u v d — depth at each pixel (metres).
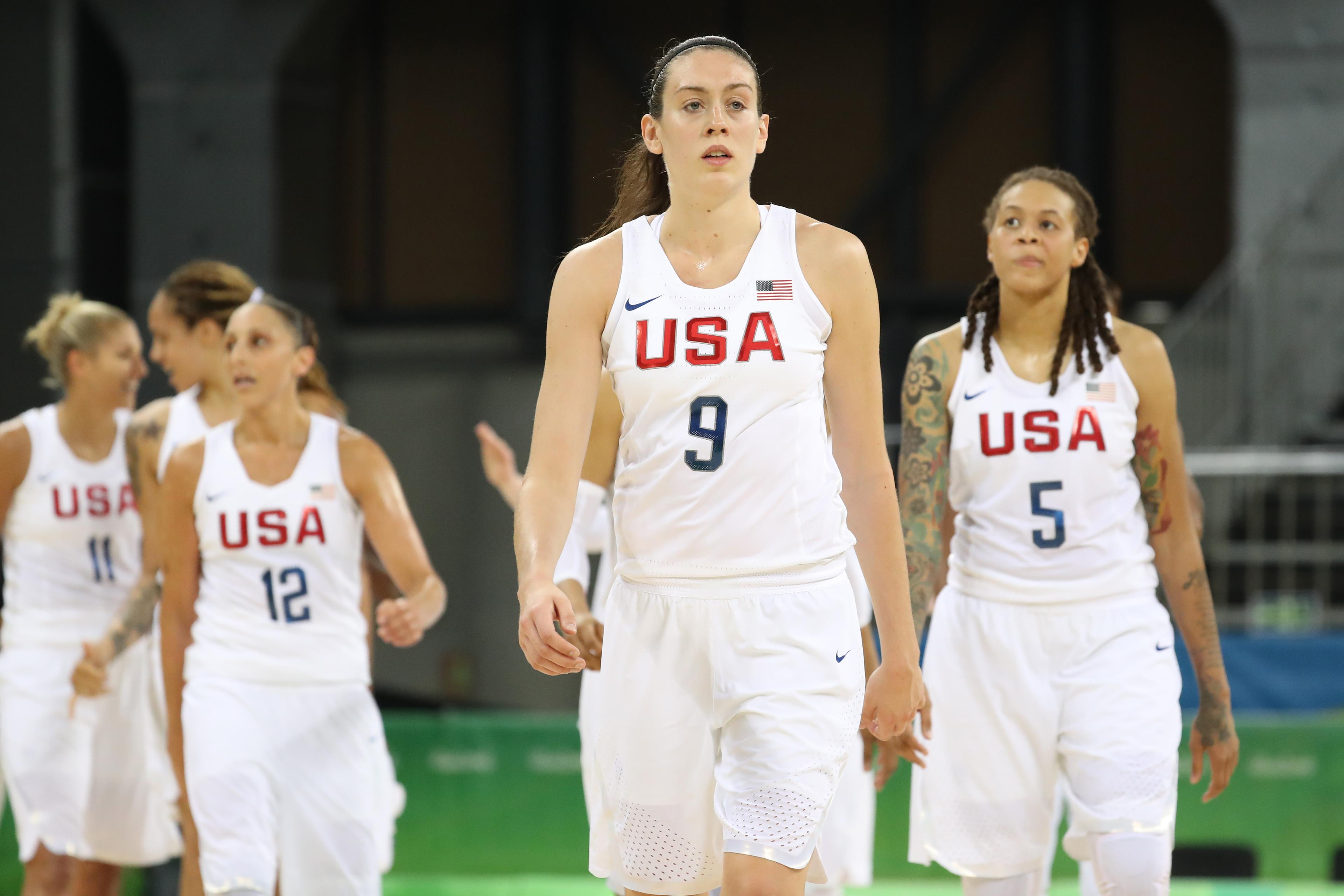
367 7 29.03
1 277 27.92
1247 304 23.03
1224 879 12.91
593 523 8.25
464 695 28.30
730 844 5.52
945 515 8.59
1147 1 27.56
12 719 10.45
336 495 8.68
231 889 8.04
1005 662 7.75
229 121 26.41
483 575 28.62
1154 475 7.98
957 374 7.98
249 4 26.27
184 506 8.63
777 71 28.48
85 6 27.84
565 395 5.75
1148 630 7.73
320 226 27.58
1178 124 27.56
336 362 28.94
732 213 5.70
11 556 10.66
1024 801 7.81
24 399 27.78
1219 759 8.10
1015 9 27.59
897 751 7.82
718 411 5.59
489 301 29.08
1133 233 27.72
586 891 12.47
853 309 5.73
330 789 8.52
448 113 29.08
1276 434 22.78
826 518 5.75
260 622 8.51
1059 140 27.56
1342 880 12.77
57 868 10.51
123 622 10.02
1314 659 14.78
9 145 27.92
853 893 12.22
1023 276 7.70
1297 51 24.44
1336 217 23.80
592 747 7.24
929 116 27.84
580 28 28.70
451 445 29.00
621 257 5.75
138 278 26.56
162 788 10.69
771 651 5.64
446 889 12.60
